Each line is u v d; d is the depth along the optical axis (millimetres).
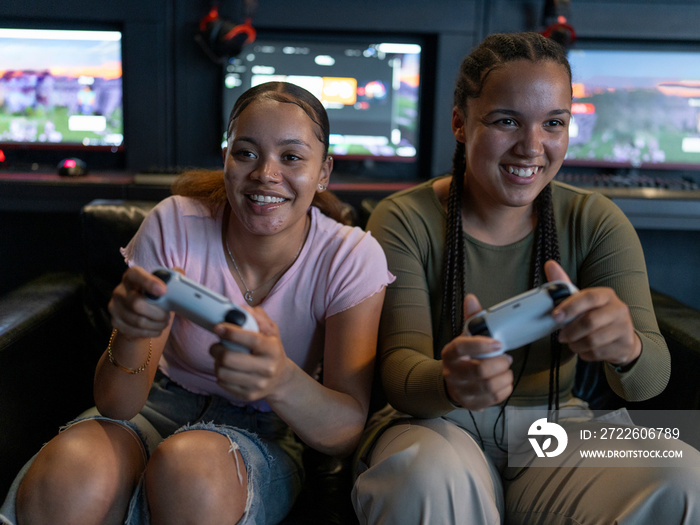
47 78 2062
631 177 2074
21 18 2018
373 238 1072
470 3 2059
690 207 1834
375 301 1032
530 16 2070
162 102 2084
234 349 779
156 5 2021
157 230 1070
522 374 1113
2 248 2111
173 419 1117
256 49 2070
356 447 1083
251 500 882
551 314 771
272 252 1039
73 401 1411
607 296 775
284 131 947
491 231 1103
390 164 2229
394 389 981
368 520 901
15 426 1156
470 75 1038
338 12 2043
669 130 2119
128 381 941
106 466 879
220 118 2084
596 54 2100
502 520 1039
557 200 1137
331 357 1029
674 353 1203
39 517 848
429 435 919
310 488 1136
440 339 1130
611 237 1091
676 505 835
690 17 2053
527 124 970
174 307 789
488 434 1120
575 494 934
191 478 835
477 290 1112
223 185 1101
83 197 1821
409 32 2090
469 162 1050
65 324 1371
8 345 1130
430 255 1125
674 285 2248
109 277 1403
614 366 923
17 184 1820
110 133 2104
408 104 2143
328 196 1159
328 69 2105
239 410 1106
